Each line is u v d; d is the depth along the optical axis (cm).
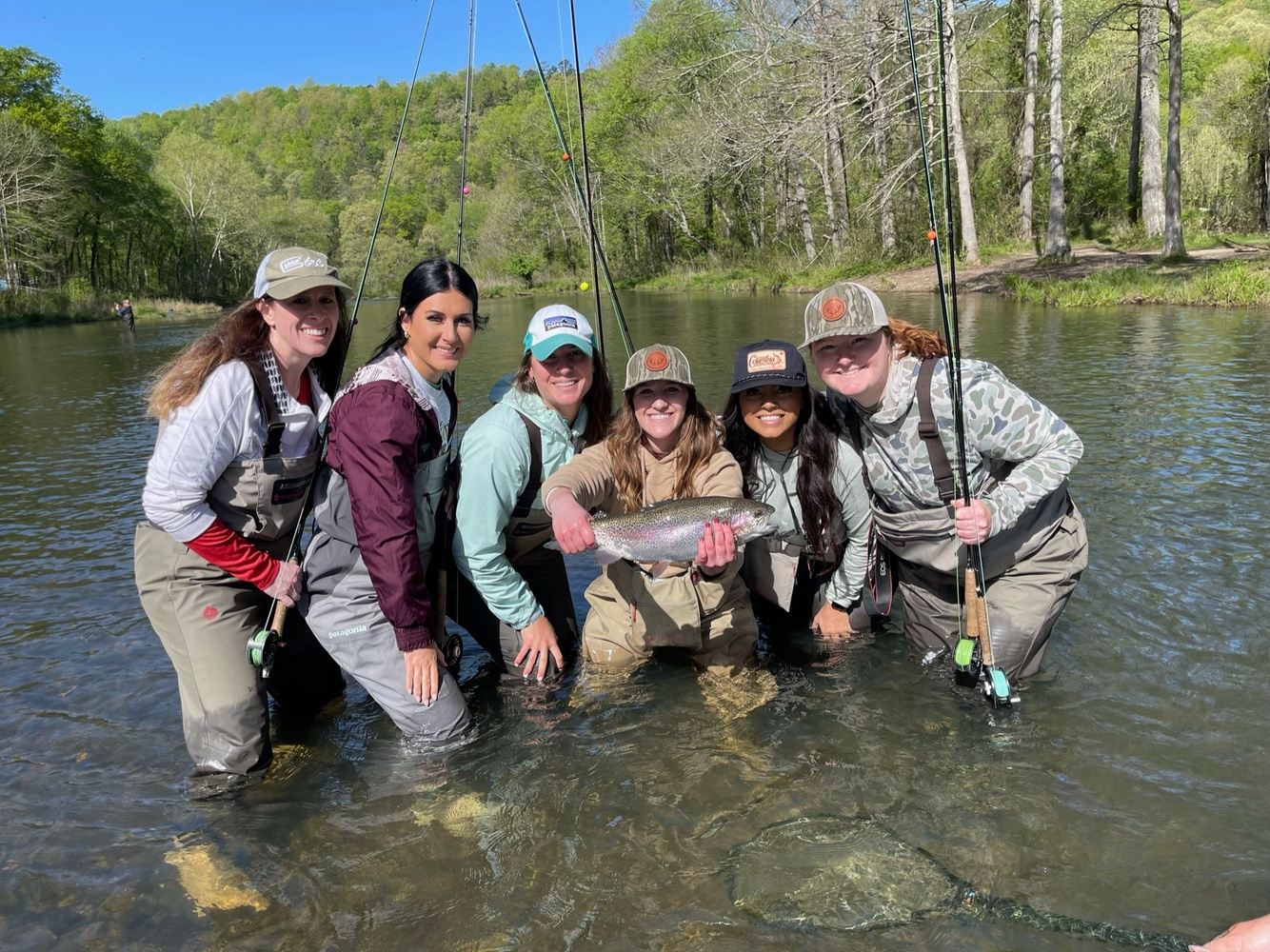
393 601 314
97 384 1503
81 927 243
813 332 338
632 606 379
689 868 260
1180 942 223
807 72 2592
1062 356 1159
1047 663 370
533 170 6744
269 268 300
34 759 327
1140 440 698
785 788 297
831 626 418
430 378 336
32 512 649
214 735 313
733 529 341
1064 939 227
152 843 279
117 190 5981
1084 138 3794
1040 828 269
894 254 3394
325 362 342
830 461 377
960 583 364
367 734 346
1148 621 398
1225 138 4103
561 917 243
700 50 4600
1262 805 273
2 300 4459
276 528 330
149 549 327
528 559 409
